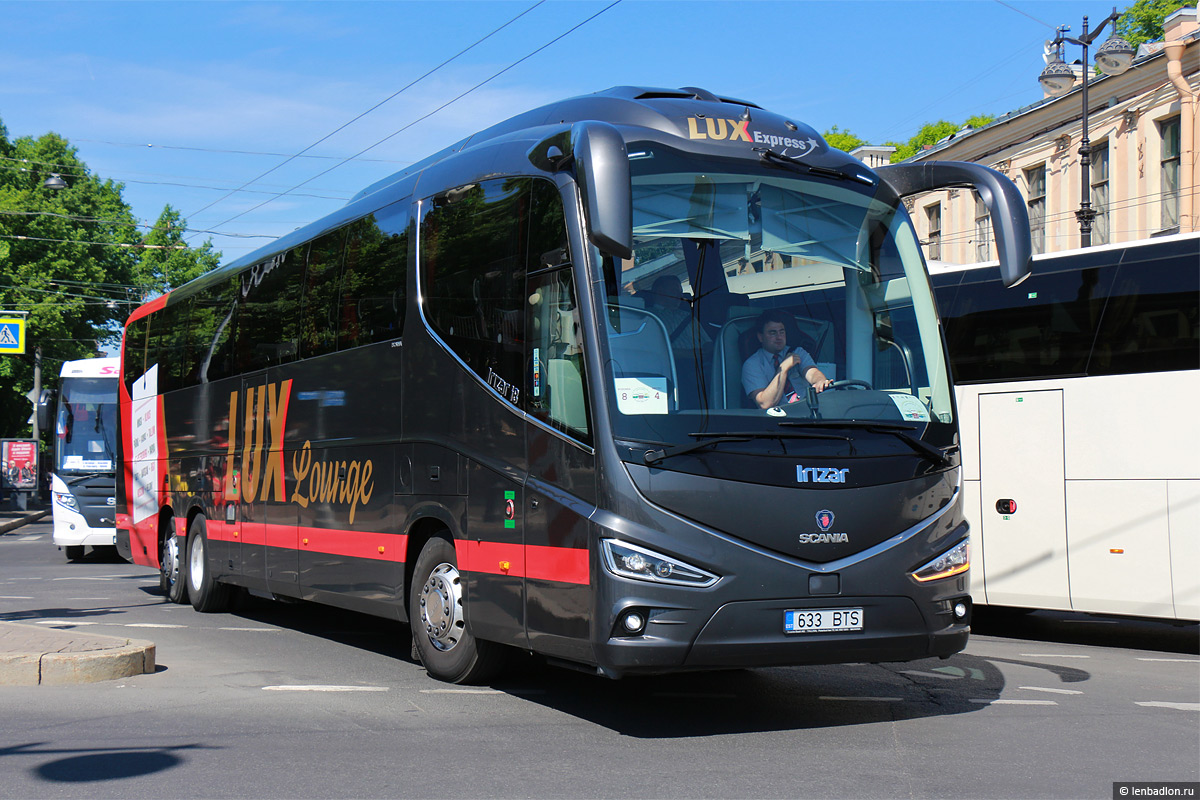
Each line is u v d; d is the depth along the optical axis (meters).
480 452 7.52
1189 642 11.62
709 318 6.64
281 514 10.70
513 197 7.44
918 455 6.80
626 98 7.36
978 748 6.24
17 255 47.94
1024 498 11.47
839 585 6.43
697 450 6.31
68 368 22.73
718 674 8.78
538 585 6.85
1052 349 11.41
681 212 6.79
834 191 7.26
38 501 47.59
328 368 9.87
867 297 7.12
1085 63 23.70
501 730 6.71
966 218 33.75
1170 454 10.60
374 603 8.94
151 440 14.55
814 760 5.96
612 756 6.06
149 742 6.37
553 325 6.89
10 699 7.60
